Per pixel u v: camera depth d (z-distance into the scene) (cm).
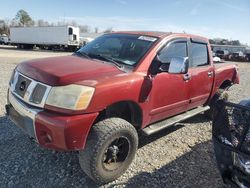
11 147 450
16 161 411
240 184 314
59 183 368
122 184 375
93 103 339
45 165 406
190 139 536
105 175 364
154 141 513
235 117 321
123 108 409
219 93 614
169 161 445
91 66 388
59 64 389
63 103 330
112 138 356
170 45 471
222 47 6550
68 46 4419
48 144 341
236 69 688
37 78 356
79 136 333
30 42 4681
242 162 306
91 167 349
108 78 364
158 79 429
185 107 521
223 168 332
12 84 407
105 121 362
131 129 377
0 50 3716
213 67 589
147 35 474
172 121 490
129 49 446
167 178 397
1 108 629
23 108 356
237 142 313
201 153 480
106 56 448
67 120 324
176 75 465
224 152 326
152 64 424
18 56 2570
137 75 398
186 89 499
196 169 427
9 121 554
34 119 341
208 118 646
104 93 348
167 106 464
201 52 559
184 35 516
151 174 404
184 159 455
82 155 351
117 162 383
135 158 443
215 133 343
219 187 384
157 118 461
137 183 380
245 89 1155
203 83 551
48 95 337
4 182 363
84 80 347
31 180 371
